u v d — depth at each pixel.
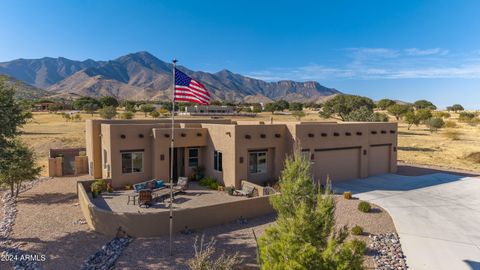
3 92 16.42
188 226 16.50
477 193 23.70
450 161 38.56
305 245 8.42
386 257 13.80
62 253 14.00
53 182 26.83
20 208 20.08
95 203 20.11
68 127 68.12
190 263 12.36
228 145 23.70
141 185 22.67
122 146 23.86
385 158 30.58
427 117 79.69
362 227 16.86
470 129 83.94
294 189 10.22
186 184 23.59
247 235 16.02
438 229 16.84
